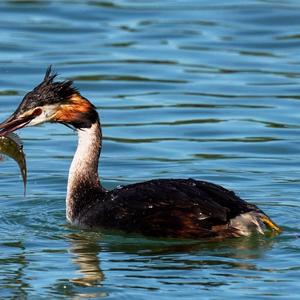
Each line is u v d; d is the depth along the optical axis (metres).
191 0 28.56
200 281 12.15
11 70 23.45
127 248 13.45
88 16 27.28
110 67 23.72
